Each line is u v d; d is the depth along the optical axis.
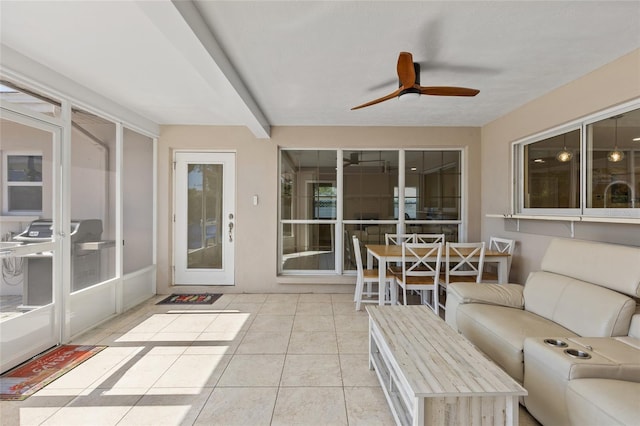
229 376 2.22
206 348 2.66
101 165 3.28
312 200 4.51
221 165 4.43
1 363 2.25
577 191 2.83
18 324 2.36
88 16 1.86
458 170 4.46
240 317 3.41
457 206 4.46
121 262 3.56
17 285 2.37
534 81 2.79
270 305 3.82
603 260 2.07
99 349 2.64
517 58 2.37
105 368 2.33
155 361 2.43
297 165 4.50
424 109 3.58
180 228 4.39
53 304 2.66
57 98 2.69
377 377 2.21
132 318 3.38
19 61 2.31
